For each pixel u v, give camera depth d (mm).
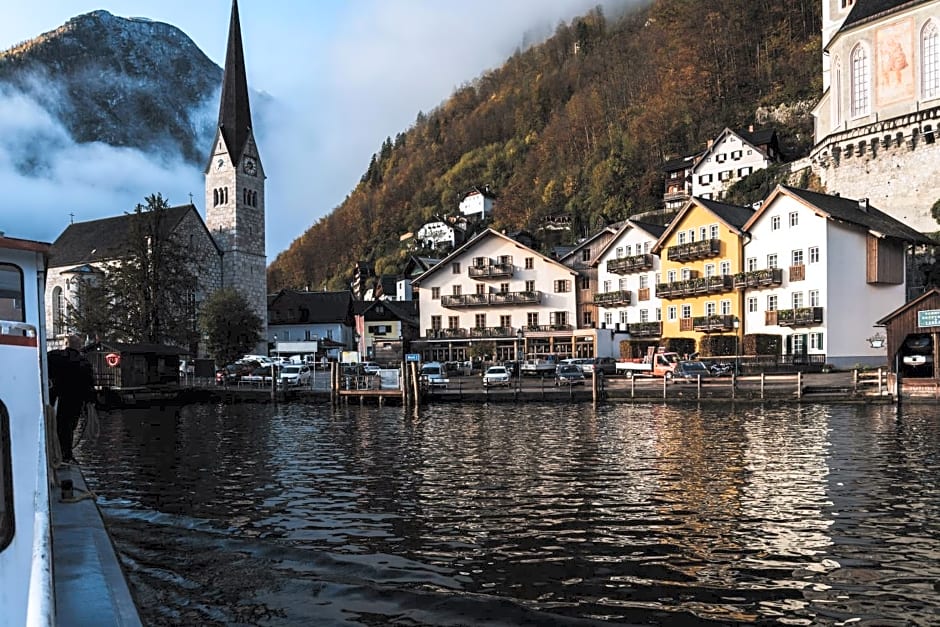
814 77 129375
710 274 68000
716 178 114875
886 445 25906
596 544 14375
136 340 66938
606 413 39750
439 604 11102
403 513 17141
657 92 151375
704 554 13648
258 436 33594
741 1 146000
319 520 16578
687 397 43125
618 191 134875
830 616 10727
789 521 15836
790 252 61375
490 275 81625
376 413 44844
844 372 54750
